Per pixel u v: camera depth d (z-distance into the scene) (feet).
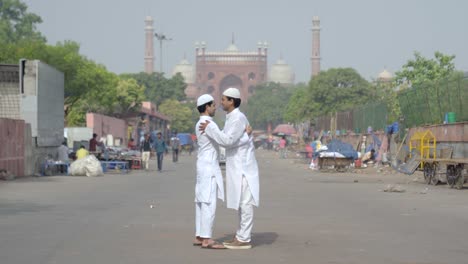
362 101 357.00
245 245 33.55
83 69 194.08
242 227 33.55
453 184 77.51
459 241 35.96
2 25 352.08
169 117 418.10
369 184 85.20
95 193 67.26
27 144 99.19
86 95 209.05
